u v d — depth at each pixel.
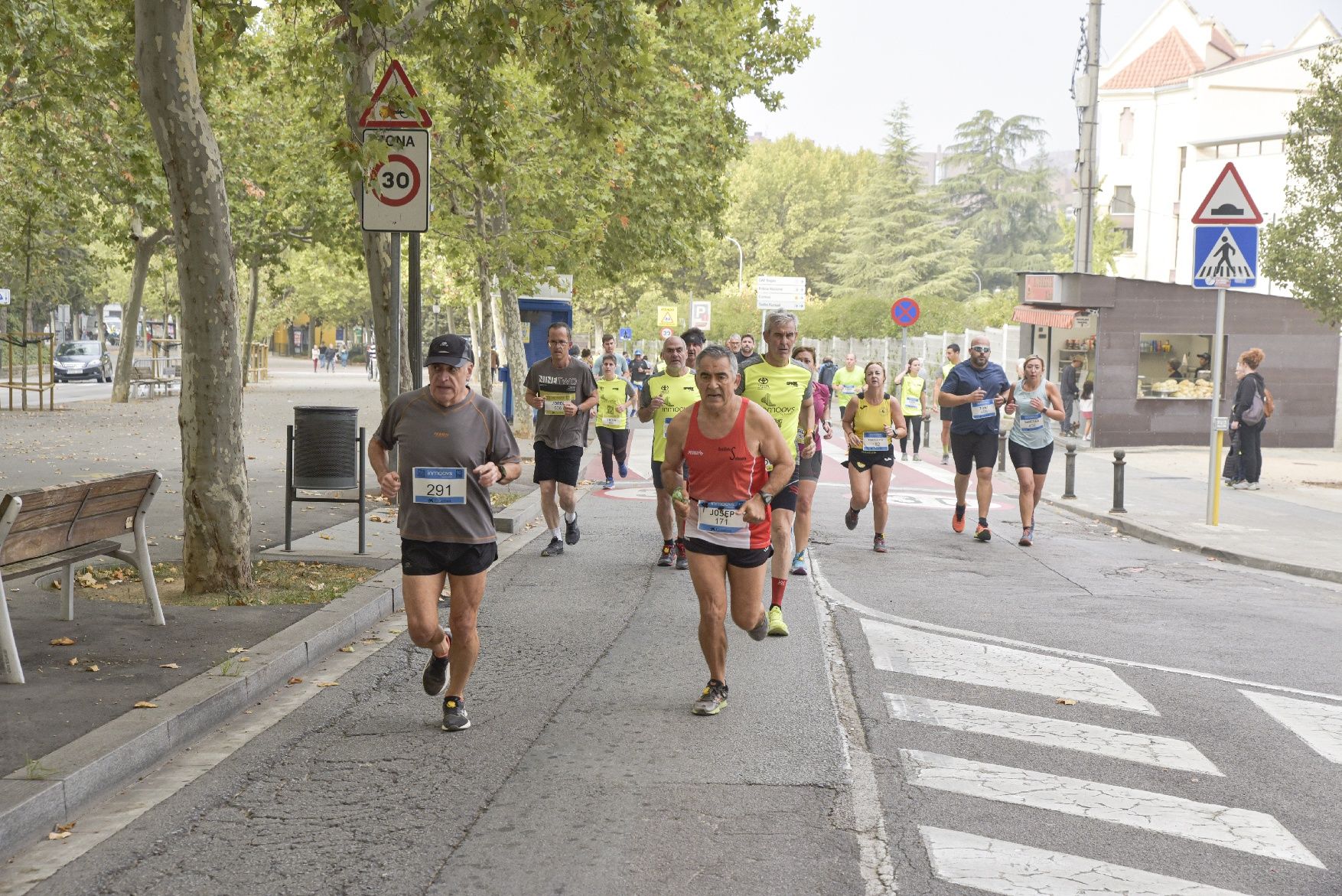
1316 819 6.02
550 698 8.04
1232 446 22.95
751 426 7.58
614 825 5.73
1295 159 27.80
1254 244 17.42
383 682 8.47
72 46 21.00
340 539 13.84
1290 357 33.22
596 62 14.67
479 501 7.28
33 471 20.61
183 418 10.41
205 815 5.89
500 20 14.12
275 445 27.12
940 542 16.02
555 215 29.59
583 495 20.69
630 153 30.44
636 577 12.78
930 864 5.31
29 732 6.58
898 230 101.00
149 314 112.38
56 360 67.56
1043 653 9.63
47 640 8.70
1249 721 7.81
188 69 9.98
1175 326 32.38
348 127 11.99
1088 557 15.07
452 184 28.97
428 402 7.24
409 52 16.30
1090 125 31.34
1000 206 112.56
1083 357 34.06
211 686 7.55
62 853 5.43
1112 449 32.12
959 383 16.19
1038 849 5.53
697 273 103.62
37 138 24.83
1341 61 27.23
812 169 112.75
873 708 7.88
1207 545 15.66
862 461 14.93
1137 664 9.35
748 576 7.71
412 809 5.96
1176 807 6.14
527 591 11.93
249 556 10.70
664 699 8.00
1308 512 19.20
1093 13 30.94
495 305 50.03
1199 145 75.88
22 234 39.03
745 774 6.48
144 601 10.05
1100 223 78.50
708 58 32.12
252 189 39.09
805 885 5.07
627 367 47.72
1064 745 7.16
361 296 97.25
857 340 62.19
